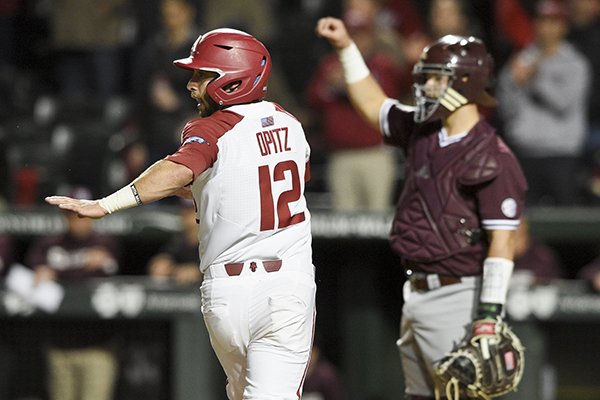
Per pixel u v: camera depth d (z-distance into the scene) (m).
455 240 22.38
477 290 22.55
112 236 38.78
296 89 47.47
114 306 36.69
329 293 39.12
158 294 36.69
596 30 45.12
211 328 20.08
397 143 23.95
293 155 20.08
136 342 37.09
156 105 43.00
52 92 50.28
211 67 19.77
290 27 48.47
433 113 22.31
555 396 37.19
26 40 51.47
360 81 24.39
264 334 19.80
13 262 39.59
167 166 18.78
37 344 37.06
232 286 19.67
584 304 36.34
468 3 49.91
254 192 19.58
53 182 43.50
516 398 36.16
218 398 38.12
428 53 22.38
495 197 22.11
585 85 41.53
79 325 37.06
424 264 22.69
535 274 37.34
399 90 41.50
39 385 37.09
